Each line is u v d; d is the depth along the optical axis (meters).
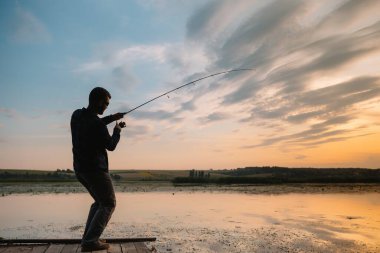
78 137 4.07
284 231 10.31
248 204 17.44
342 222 11.92
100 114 4.30
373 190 28.59
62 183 38.94
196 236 9.48
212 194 24.20
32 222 11.65
